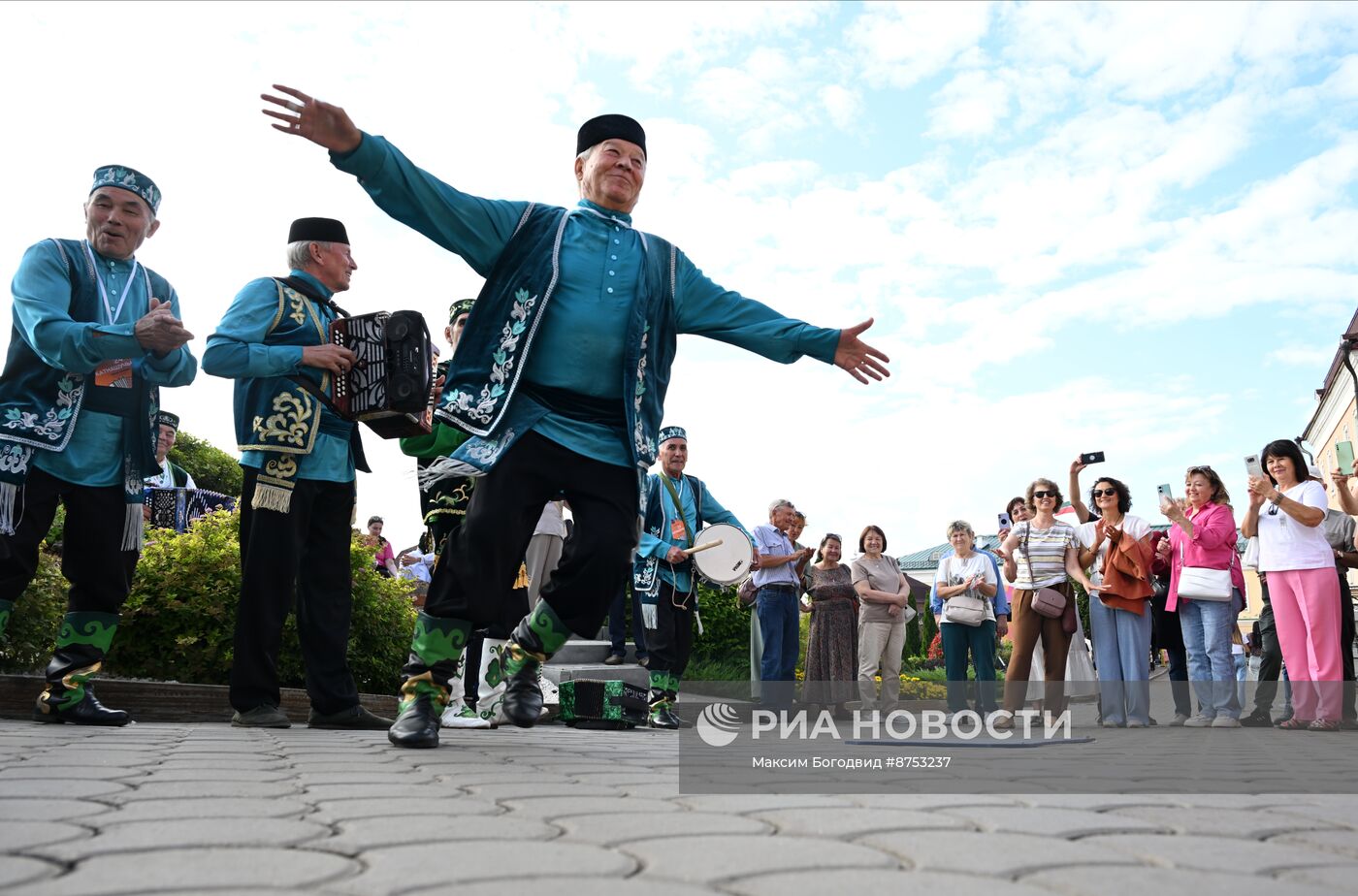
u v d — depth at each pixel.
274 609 4.89
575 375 3.52
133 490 4.81
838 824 1.93
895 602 9.55
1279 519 7.46
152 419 4.89
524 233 3.62
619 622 10.98
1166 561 8.91
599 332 3.54
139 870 1.44
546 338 3.53
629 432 3.50
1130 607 7.81
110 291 4.87
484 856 1.55
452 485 5.82
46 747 3.41
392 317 4.45
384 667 7.06
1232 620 7.80
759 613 9.06
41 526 4.62
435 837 1.73
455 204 3.48
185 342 4.67
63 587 6.10
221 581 6.47
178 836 1.71
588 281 3.61
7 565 4.51
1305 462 7.64
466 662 6.13
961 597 8.62
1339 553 7.87
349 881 1.37
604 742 4.71
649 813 2.07
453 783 2.57
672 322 3.81
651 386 3.67
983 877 1.45
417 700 3.63
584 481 3.51
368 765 2.98
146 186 4.98
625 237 3.77
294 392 4.88
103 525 4.72
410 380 4.38
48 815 1.94
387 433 4.61
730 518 7.78
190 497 8.90
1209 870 1.54
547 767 3.05
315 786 2.45
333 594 5.13
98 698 5.20
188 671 6.34
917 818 2.02
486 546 3.42
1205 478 8.09
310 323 5.03
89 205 4.92
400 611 7.25
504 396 3.44
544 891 1.32
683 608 7.55
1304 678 7.32
